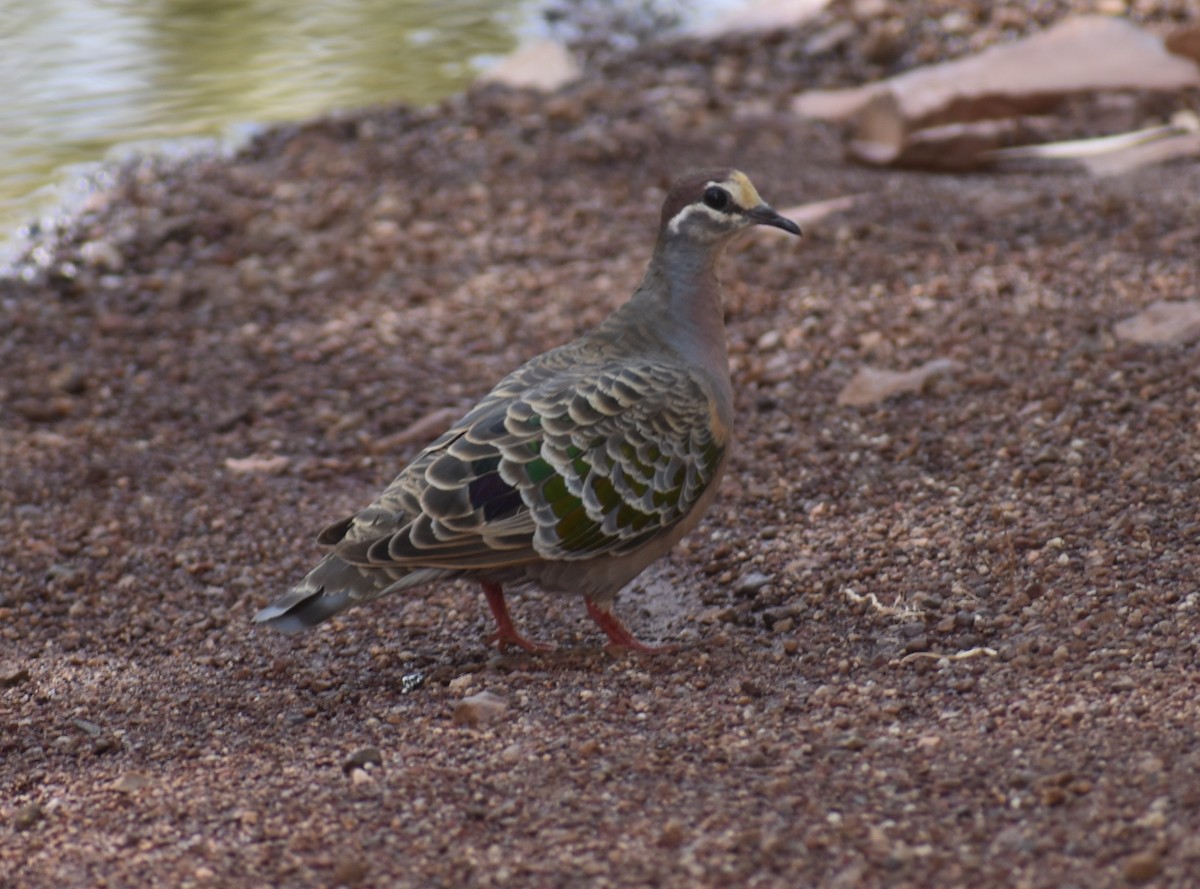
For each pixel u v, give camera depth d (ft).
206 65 77.92
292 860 22.61
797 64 76.18
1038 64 64.39
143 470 42.88
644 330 30.37
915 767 23.57
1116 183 55.06
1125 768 22.33
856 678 27.68
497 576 29.01
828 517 35.68
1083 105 63.16
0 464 43.16
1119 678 25.53
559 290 52.44
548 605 34.01
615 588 29.91
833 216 55.21
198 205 62.13
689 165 63.57
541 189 61.87
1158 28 72.18
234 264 57.82
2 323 53.21
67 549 38.14
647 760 24.79
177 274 57.06
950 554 32.42
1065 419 37.45
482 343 49.32
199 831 23.79
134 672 31.78
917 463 37.55
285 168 65.62
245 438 45.01
